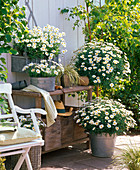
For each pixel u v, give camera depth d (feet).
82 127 12.54
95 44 13.87
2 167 8.32
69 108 13.15
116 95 18.42
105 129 11.46
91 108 11.73
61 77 12.43
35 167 9.66
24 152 7.80
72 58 14.61
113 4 14.88
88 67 13.12
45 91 10.68
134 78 18.42
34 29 11.58
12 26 8.85
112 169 10.43
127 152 9.46
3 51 8.21
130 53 17.83
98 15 14.44
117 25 15.08
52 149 11.28
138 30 16.44
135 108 17.76
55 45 11.80
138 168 8.81
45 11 13.33
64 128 11.77
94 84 13.37
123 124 11.66
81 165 10.89
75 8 14.52
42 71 10.77
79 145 13.96
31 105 12.89
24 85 11.19
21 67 11.28
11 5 8.64
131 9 15.83
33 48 11.12
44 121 10.82
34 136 7.70
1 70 9.48
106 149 11.69
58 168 10.59
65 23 14.55
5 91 9.16
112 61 13.05
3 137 7.29
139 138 15.51
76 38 15.29
